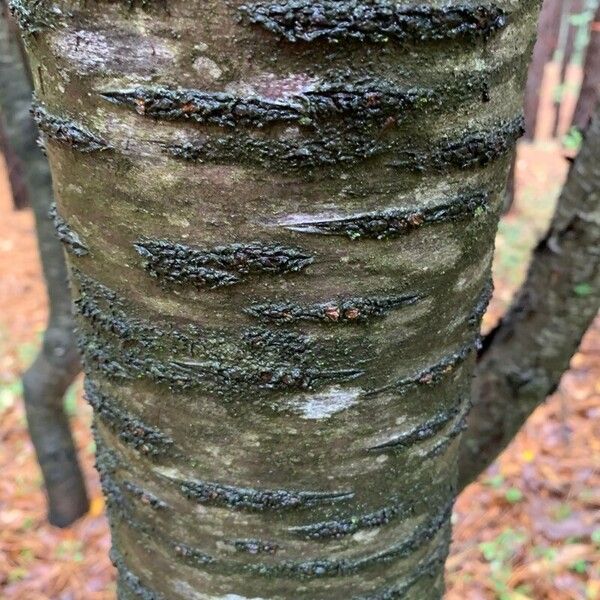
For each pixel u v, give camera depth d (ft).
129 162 0.54
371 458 0.68
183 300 0.58
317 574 0.73
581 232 1.18
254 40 0.47
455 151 0.55
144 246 0.57
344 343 0.60
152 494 0.72
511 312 1.33
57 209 0.65
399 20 0.47
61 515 2.57
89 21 0.50
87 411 3.21
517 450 2.65
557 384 1.33
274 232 0.54
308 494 0.68
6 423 3.15
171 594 0.79
